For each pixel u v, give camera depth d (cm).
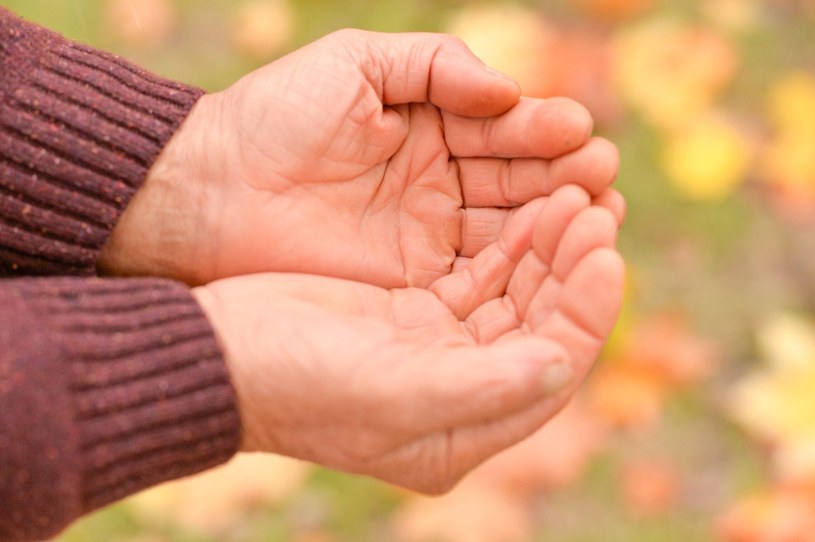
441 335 90
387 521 112
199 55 129
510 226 91
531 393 84
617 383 114
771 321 116
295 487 113
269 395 87
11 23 91
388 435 86
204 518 112
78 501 84
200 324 87
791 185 120
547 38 125
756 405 112
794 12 129
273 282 90
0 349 83
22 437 83
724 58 124
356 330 87
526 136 91
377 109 92
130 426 85
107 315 86
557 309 87
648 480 112
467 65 91
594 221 87
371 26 127
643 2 128
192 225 93
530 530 111
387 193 94
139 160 92
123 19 129
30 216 90
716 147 119
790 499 109
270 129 92
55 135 90
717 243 119
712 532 110
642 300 117
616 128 122
